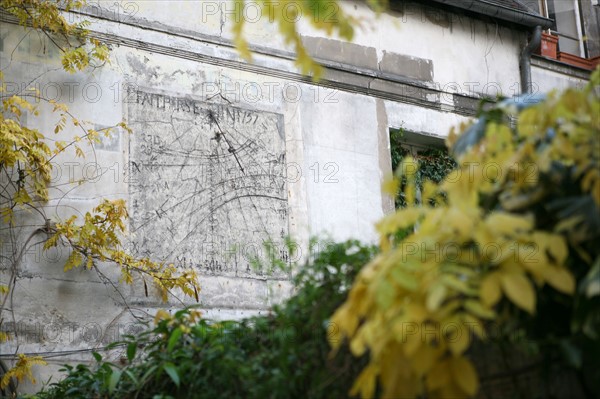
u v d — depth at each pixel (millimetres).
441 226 2898
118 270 8711
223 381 4184
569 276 2736
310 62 3787
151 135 9328
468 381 2688
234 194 9680
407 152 11617
